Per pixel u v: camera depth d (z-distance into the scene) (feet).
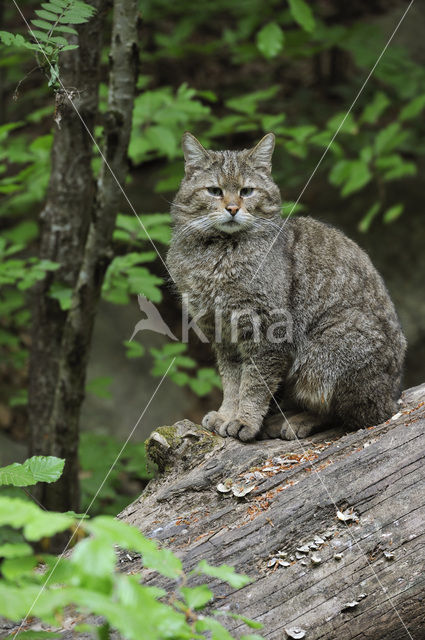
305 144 27.30
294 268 17.42
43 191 24.31
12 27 38.17
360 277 17.62
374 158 28.81
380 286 18.03
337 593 12.35
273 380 17.29
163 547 13.56
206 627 7.90
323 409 17.37
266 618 12.10
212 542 13.17
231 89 39.91
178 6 35.45
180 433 15.96
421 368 35.04
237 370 18.30
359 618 12.14
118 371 32.86
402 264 36.52
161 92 25.90
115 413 31.73
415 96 33.99
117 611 6.00
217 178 17.81
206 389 25.26
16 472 11.40
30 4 36.86
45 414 23.59
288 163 35.58
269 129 27.43
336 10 43.06
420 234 36.91
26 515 6.08
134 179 37.06
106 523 6.30
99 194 19.49
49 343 23.36
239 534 13.21
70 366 20.86
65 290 21.77
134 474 27.53
